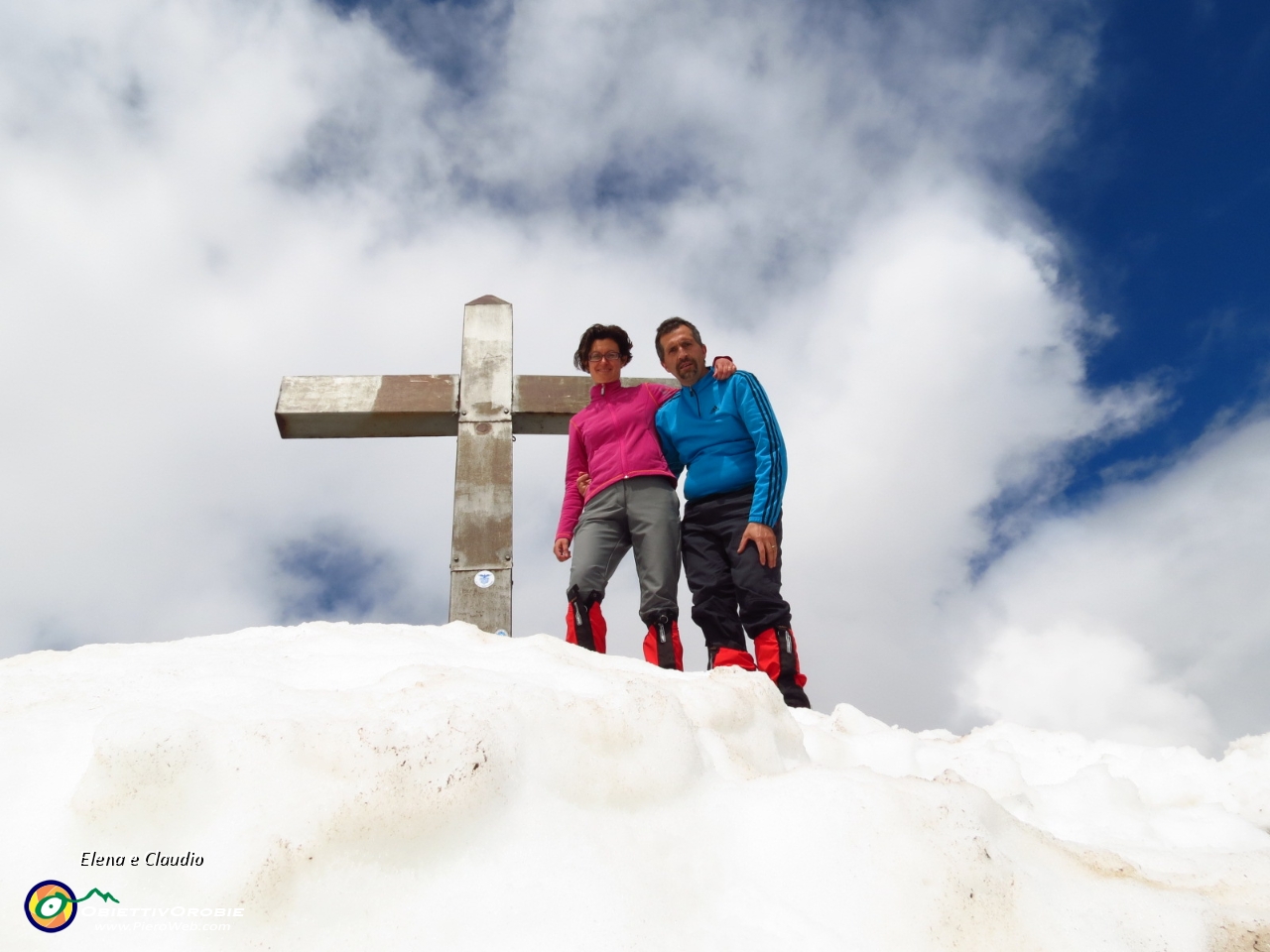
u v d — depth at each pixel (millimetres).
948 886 954
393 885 882
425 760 971
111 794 917
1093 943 917
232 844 871
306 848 874
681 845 1036
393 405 4250
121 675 1446
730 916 935
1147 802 1746
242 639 1974
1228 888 1138
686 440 3123
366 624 2111
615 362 3303
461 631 2016
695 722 1332
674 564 2947
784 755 1487
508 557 3859
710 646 2906
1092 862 1111
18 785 988
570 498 3307
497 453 4105
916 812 1043
